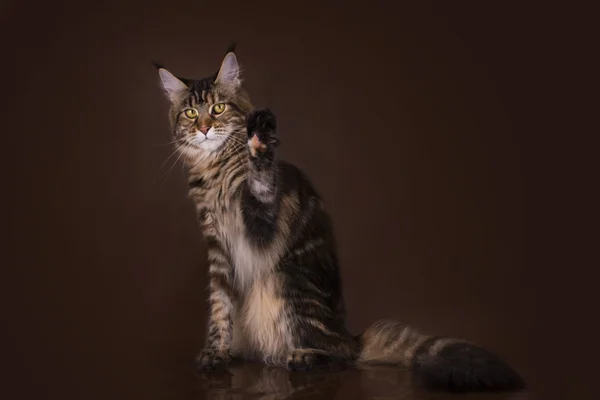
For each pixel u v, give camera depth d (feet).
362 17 19.44
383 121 19.48
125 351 15.62
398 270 19.24
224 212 13.74
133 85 19.29
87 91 19.36
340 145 19.36
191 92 14.28
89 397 11.78
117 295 19.13
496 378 11.24
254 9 19.45
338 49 19.51
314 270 13.61
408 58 19.45
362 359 13.09
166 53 19.33
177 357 14.94
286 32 19.48
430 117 19.45
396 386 11.55
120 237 19.31
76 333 17.30
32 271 19.33
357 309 18.93
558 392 11.70
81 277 19.29
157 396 11.60
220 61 19.38
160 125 19.17
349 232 19.24
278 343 13.33
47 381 12.87
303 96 19.39
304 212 13.88
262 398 11.12
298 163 19.24
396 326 13.25
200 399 11.25
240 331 13.96
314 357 12.82
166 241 19.17
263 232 13.05
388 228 19.39
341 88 19.45
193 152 14.17
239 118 14.10
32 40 19.40
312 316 13.10
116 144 19.30
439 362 11.63
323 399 10.92
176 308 18.86
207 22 19.38
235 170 13.66
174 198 19.13
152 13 19.31
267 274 13.26
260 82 19.31
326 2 19.51
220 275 13.83
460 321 17.70
